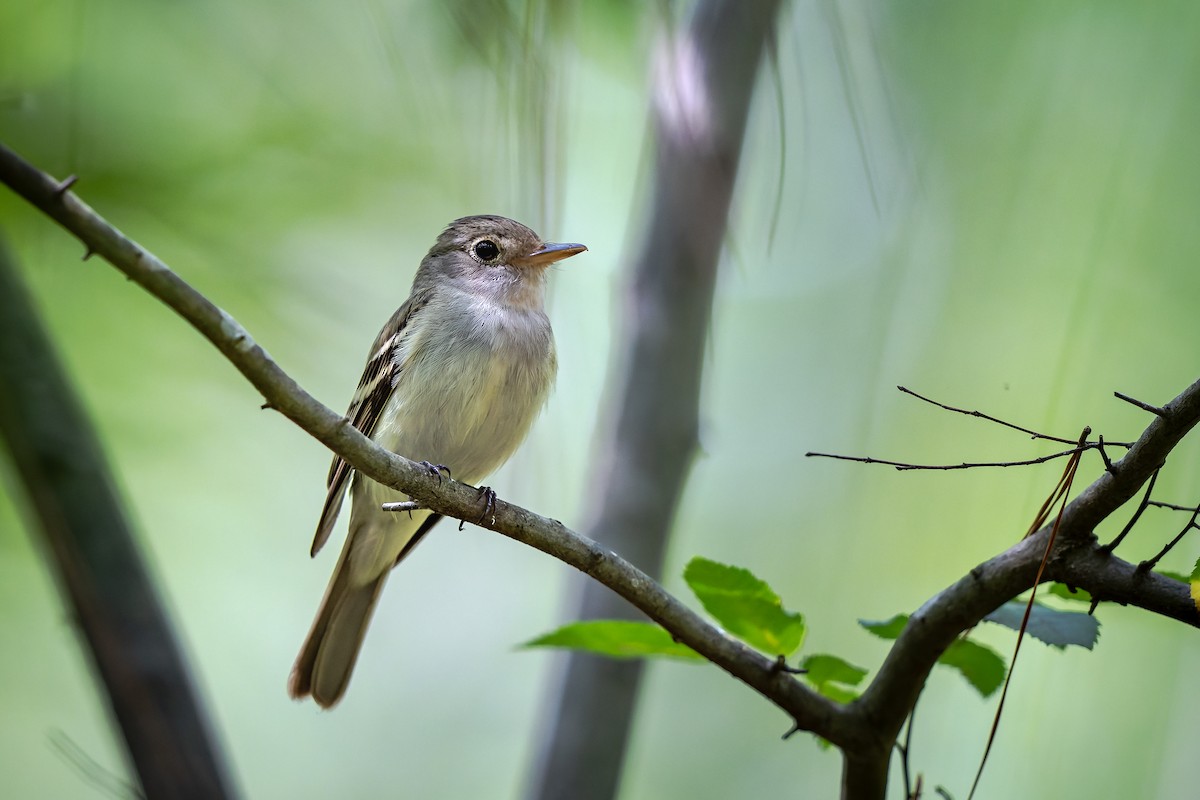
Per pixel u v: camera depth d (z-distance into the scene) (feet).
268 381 18.10
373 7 28.19
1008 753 31.07
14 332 24.39
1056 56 29.58
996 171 30.53
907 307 32.71
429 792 47.11
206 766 23.24
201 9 31.09
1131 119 28.53
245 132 32.07
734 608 20.06
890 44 29.55
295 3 32.22
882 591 34.14
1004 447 32.09
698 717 45.34
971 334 31.94
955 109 30.45
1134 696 29.73
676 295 30.04
